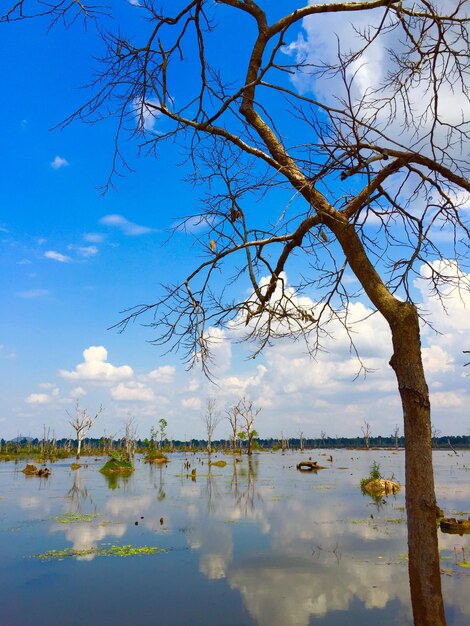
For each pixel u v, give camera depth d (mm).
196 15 4070
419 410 3365
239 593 10586
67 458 75375
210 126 4262
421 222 4273
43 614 9516
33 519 18938
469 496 24281
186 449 106000
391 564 12469
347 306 4855
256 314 5027
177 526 17516
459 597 9688
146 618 9289
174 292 4492
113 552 13930
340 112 3623
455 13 3859
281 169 4066
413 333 3520
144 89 4266
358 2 3973
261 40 4223
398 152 3812
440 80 4160
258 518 19016
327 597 10266
